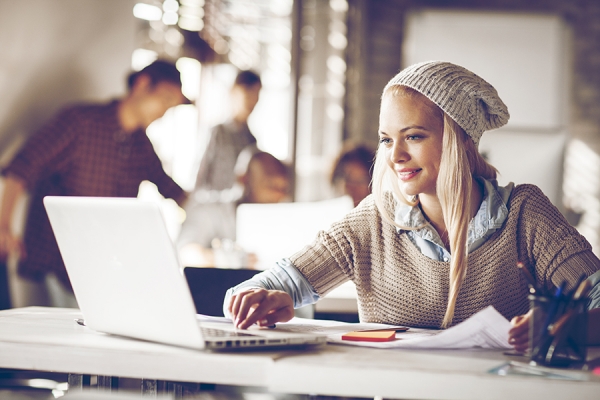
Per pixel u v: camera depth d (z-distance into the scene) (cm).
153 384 129
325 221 286
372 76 579
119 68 409
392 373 90
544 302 98
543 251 140
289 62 549
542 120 584
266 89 551
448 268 142
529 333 100
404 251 147
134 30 416
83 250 111
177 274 97
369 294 151
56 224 114
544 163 313
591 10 586
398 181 145
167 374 97
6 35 345
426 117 135
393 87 138
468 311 142
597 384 86
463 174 136
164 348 101
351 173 352
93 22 390
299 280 145
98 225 106
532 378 87
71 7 377
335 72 559
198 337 97
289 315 126
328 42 557
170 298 99
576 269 135
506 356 104
